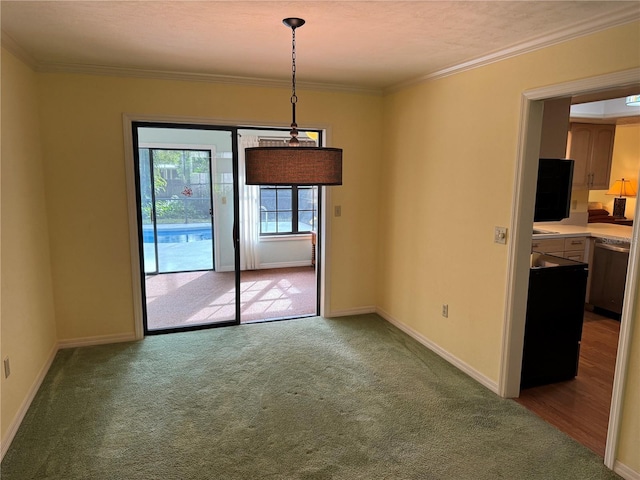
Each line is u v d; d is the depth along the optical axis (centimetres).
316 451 237
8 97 269
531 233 282
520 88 270
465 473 221
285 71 355
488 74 296
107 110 355
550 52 248
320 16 226
